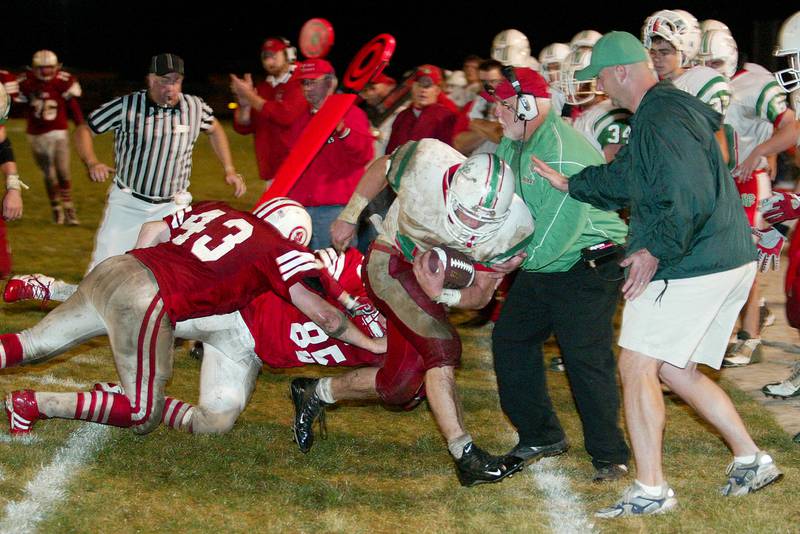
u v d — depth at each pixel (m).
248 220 9.38
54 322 9.08
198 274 8.98
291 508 8.57
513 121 9.19
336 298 9.90
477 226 8.34
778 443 10.37
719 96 11.55
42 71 21.98
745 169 12.95
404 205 8.64
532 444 9.70
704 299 8.25
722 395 8.91
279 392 12.02
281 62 17.56
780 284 18.78
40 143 22.25
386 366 9.28
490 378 12.93
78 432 9.96
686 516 8.52
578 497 9.03
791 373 12.38
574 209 8.91
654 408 8.41
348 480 9.30
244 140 44.16
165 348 8.95
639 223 8.14
